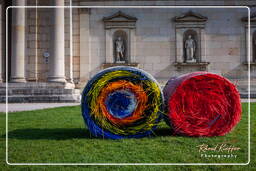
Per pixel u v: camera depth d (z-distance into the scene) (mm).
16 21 24297
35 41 25609
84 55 26906
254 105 16766
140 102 7828
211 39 26766
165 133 8594
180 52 26750
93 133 7844
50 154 6414
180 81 8016
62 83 23562
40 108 17344
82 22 26984
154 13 26891
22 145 7266
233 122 8062
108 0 27016
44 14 25781
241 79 26516
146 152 6512
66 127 10109
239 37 26750
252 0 26734
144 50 26828
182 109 7945
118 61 26859
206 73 7969
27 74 25469
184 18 26703
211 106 8008
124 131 7840
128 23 26844
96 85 7727
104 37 26969
